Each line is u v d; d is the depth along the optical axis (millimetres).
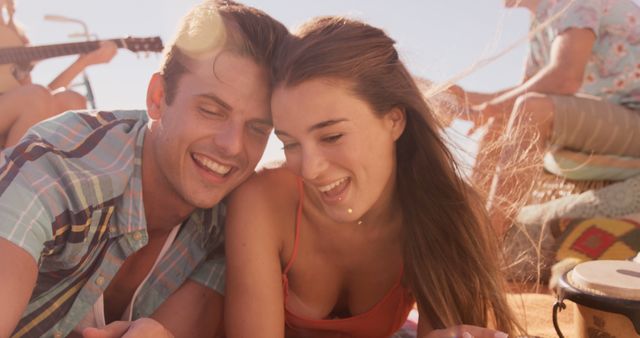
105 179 1146
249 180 1265
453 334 1167
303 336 1374
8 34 2553
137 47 2566
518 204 1723
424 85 1306
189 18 1186
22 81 2568
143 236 1187
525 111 2041
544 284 1929
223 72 1131
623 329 1103
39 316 1169
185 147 1157
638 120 2141
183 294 1292
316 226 1274
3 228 1044
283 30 1197
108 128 1219
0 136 2182
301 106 1105
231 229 1241
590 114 2078
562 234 1964
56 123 1201
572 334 1509
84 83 2639
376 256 1316
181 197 1197
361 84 1127
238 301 1221
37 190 1083
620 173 2127
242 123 1155
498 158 1811
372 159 1163
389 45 1179
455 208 1283
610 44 2320
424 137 1250
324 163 1133
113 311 1293
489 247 1328
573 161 2127
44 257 1125
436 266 1278
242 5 1211
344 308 1388
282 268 1301
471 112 2051
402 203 1298
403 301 1363
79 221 1121
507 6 1667
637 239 1896
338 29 1139
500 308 1302
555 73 2162
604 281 1133
